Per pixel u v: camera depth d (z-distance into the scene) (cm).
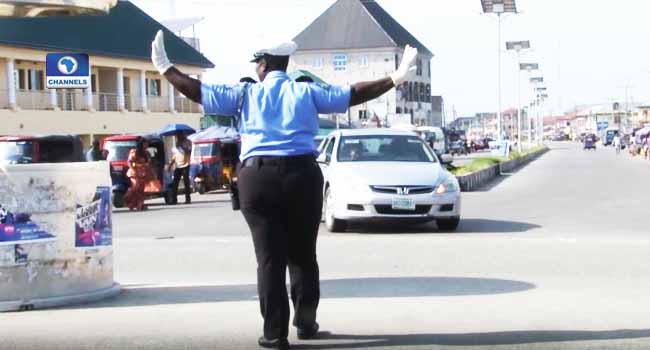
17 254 944
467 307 945
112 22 5978
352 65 11694
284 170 740
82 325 880
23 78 5119
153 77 6481
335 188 1750
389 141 1895
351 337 819
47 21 5281
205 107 755
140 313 934
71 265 981
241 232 1872
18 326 879
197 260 1339
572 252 1354
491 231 1773
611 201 2586
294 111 746
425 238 1588
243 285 1107
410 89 11844
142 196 2816
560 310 923
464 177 3142
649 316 892
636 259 1277
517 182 3822
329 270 1212
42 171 955
